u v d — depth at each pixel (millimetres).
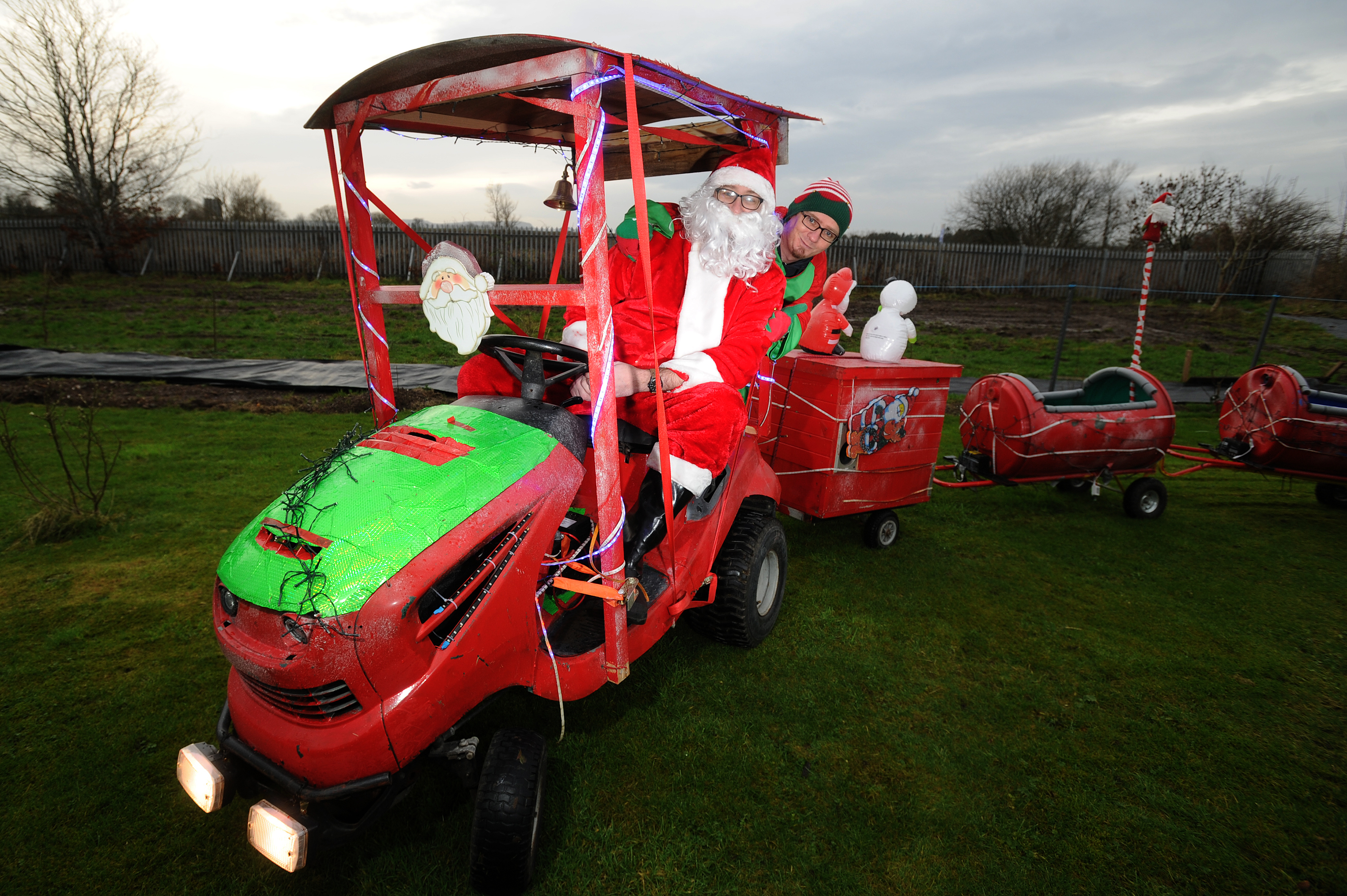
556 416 2400
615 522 2230
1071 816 2518
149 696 2887
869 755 2781
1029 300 23906
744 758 2715
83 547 4227
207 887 2068
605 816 2400
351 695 1795
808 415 4363
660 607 2723
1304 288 22156
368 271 2773
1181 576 4668
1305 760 2873
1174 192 25875
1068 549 5082
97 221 22328
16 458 5629
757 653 3488
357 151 2670
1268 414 5891
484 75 2172
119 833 2244
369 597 1738
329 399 8312
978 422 5488
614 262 3211
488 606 1958
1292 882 2279
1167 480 7070
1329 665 3605
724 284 2887
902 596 4188
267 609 1772
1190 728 3059
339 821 1840
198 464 5793
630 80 1880
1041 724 3043
